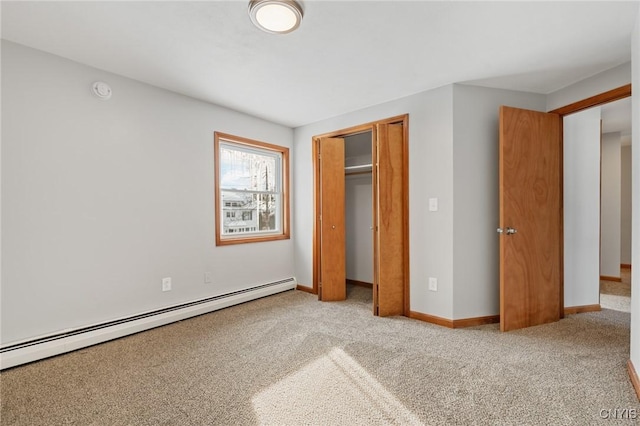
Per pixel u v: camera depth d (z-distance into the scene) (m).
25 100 2.12
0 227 2.03
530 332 2.63
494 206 2.89
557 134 2.90
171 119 2.94
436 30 1.93
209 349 2.33
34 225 2.16
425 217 2.95
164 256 2.89
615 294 3.86
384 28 1.91
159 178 2.85
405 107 3.08
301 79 2.67
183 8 1.73
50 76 2.22
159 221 2.85
